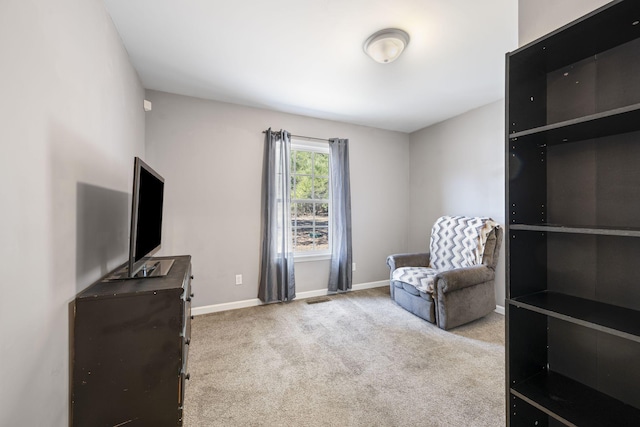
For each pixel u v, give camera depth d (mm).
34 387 936
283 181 3430
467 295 2775
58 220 1104
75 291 1250
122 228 2027
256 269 3389
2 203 785
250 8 1738
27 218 903
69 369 1186
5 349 792
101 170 1598
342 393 1753
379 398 1703
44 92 1007
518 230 1104
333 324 2816
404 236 4484
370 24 1894
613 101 1005
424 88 2898
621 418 917
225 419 1536
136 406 1187
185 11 1759
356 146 4090
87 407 1143
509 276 1083
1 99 782
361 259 4145
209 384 1848
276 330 2678
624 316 901
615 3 782
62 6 1143
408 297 3148
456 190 3727
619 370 1007
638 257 968
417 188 4359
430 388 1797
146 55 2254
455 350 2285
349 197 3885
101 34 1610
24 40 889
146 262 1786
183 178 3037
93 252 1468
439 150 3971
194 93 2986
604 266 1049
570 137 1070
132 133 2352
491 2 1690
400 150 4441
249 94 3020
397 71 2537
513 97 1082
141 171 1430
